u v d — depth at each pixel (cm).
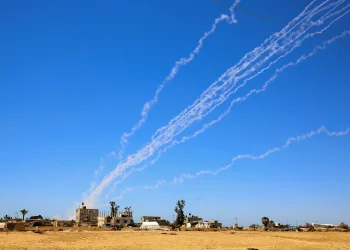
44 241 6862
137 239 7588
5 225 11194
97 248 5812
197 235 9038
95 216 19925
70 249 5581
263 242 7394
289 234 10794
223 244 6900
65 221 18162
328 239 9050
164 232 10750
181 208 19125
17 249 5362
